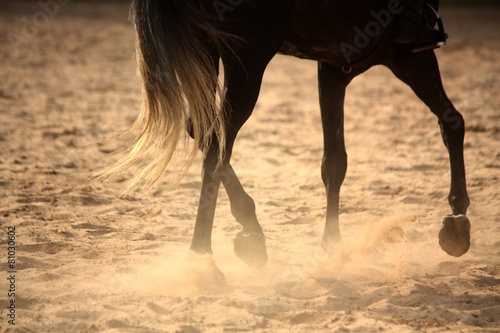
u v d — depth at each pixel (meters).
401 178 15.89
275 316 8.20
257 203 13.93
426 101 10.74
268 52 8.91
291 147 19.88
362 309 8.41
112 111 24.86
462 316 8.24
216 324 7.84
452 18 64.44
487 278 9.55
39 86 30.17
